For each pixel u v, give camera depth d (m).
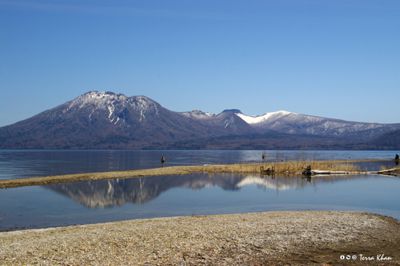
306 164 88.38
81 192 55.00
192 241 24.06
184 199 49.28
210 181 69.44
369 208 41.62
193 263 20.56
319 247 23.55
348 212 35.09
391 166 106.94
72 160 170.00
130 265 19.98
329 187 60.88
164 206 44.06
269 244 23.89
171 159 179.38
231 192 55.50
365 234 26.47
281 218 31.27
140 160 169.38
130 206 43.97
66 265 19.69
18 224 33.78
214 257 21.48
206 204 45.31
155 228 27.12
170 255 21.58
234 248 23.03
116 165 125.88
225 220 30.48
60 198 49.16
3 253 21.34
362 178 74.12
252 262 20.86
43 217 37.09
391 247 23.75
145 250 22.25
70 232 26.52
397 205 43.84
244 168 88.12
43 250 21.89
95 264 19.92
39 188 58.66
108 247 22.59
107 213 39.56
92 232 25.97
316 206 43.44
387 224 29.50
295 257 21.69
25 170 100.38
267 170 82.88
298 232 26.56
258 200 48.22
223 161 153.38
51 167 114.44
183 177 76.12
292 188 59.69
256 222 29.44
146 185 63.59
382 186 61.81
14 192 54.28
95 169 104.31
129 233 25.58
